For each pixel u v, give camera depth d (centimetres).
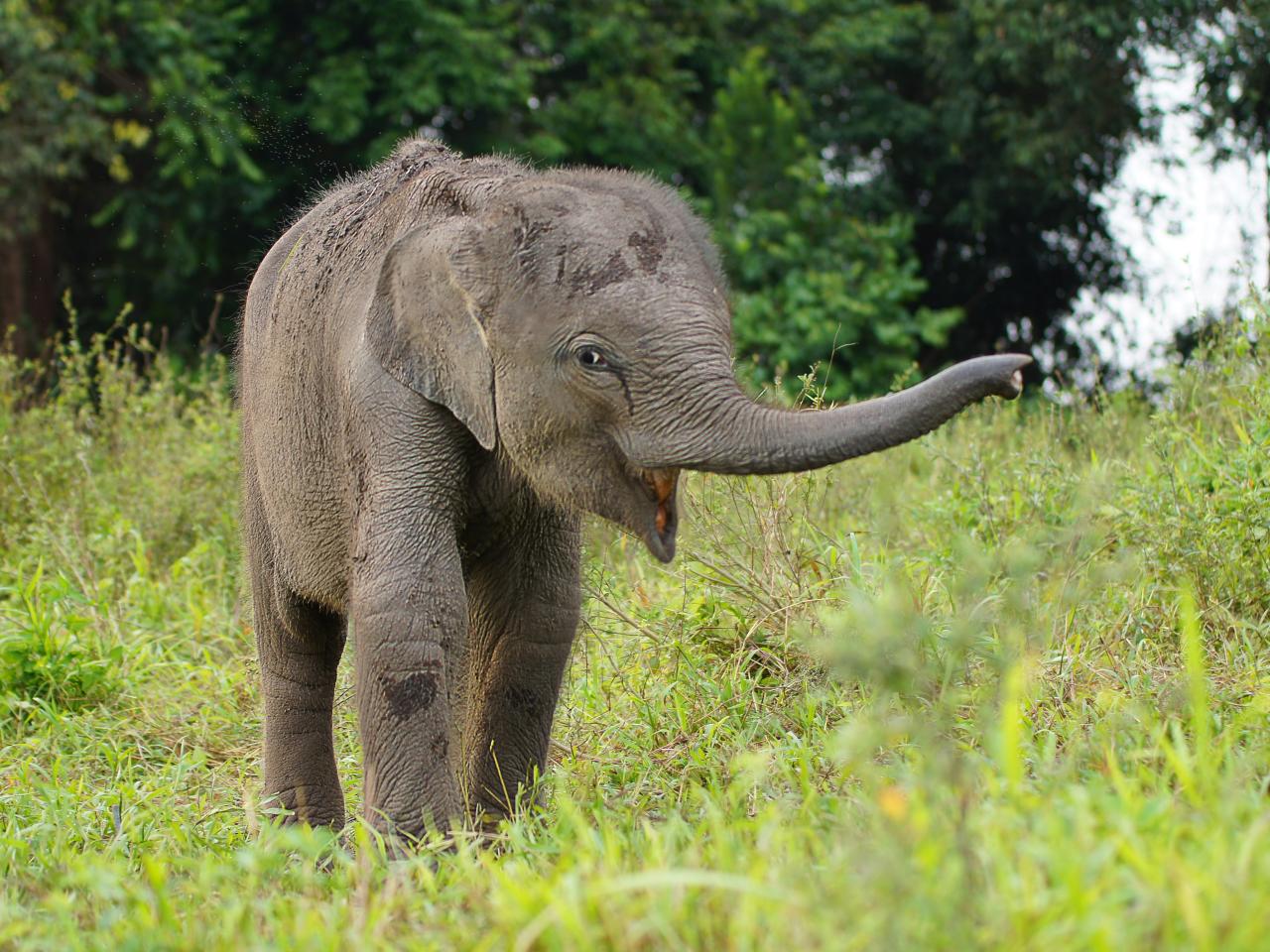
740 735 827
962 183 3422
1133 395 1562
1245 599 974
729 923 474
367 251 807
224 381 1759
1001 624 761
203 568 1467
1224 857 450
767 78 3020
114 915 586
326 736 902
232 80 2744
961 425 1546
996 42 2956
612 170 762
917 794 472
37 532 1467
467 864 587
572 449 703
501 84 2830
